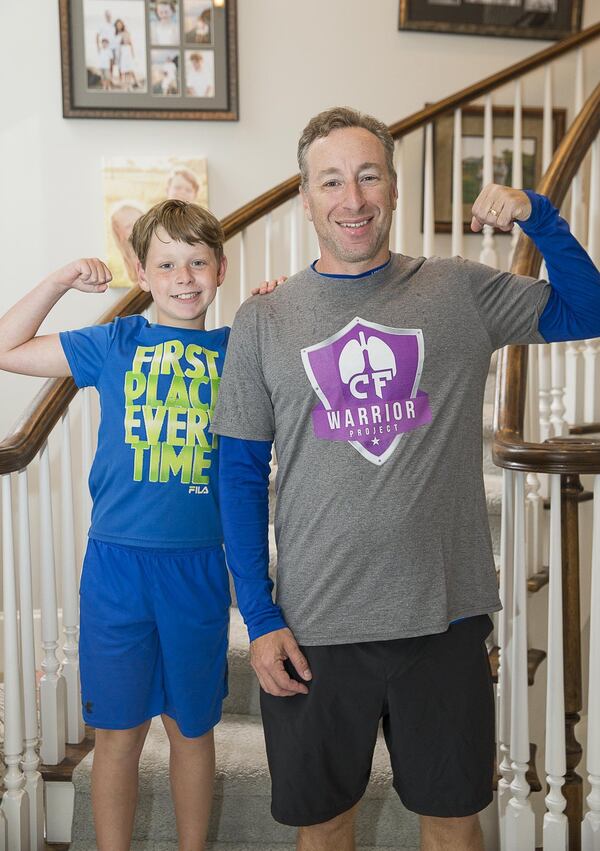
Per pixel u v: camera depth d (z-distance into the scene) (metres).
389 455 1.36
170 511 1.67
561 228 1.39
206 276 1.73
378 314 1.39
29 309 1.72
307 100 3.62
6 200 3.50
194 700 1.70
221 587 1.73
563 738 1.73
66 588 2.08
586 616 2.76
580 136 2.52
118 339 1.73
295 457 1.40
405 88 3.67
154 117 3.51
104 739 1.72
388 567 1.36
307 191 1.44
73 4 3.44
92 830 1.96
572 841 1.81
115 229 3.52
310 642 1.39
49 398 1.96
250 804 1.95
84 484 2.17
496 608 1.42
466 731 1.38
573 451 1.64
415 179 3.70
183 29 3.51
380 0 3.62
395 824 1.94
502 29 3.69
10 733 1.86
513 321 1.45
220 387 1.48
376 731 1.41
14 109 3.47
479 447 1.44
